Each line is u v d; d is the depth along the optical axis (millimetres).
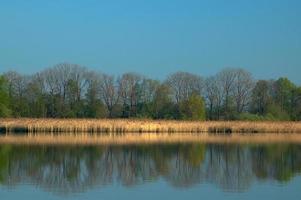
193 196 33406
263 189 36000
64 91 121125
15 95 118688
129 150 63438
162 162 52000
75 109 119875
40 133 93875
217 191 35281
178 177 41719
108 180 39875
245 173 44250
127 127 98062
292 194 34188
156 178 41125
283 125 104812
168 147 68000
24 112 116875
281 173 44312
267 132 104562
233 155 58969
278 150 65125
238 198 32844
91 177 41344
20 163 49406
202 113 111750
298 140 82625
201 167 48281
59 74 120938
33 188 35812
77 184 37719
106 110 121875
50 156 55812
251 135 96125
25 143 71062
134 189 35812
